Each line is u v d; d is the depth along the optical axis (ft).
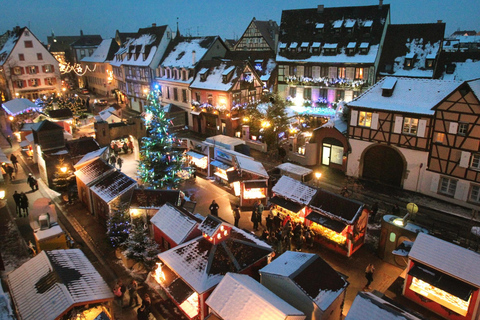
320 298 42.47
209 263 48.73
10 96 178.50
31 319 37.93
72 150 93.09
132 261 59.82
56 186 85.87
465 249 47.83
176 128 146.72
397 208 74.02
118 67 193.26
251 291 40.29
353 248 63.52
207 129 142.72
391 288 54.44
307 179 89.76
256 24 184.24
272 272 45.83
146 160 84.94
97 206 74.90
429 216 76.64
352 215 60.80
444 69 112.98
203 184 95.61
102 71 220.43
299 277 43.86
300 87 138.51
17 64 175.83
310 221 67.31
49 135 90.63
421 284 50.44
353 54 124.98
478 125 74.23
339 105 109.70
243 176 84.89
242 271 49.49
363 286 55.67
